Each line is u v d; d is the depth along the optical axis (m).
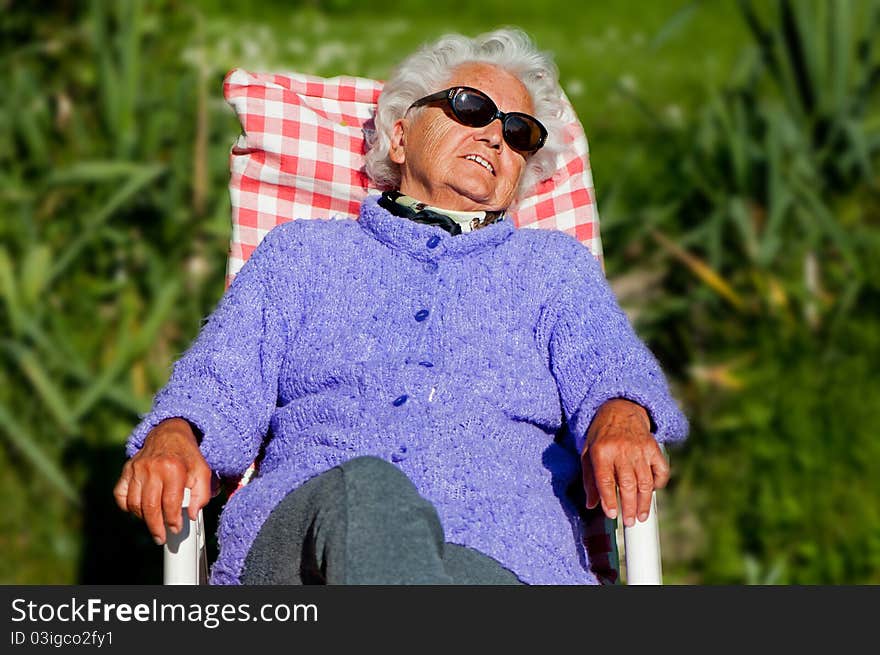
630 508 4.85
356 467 4.67
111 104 10.36
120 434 9.09
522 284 5.95
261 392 5.77
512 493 5.27
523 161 6.39
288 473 5.38
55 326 9.46
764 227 10.37
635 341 5.74
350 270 5.98
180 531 5.12
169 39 11.20
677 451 9.29
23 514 8.80
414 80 6.50
